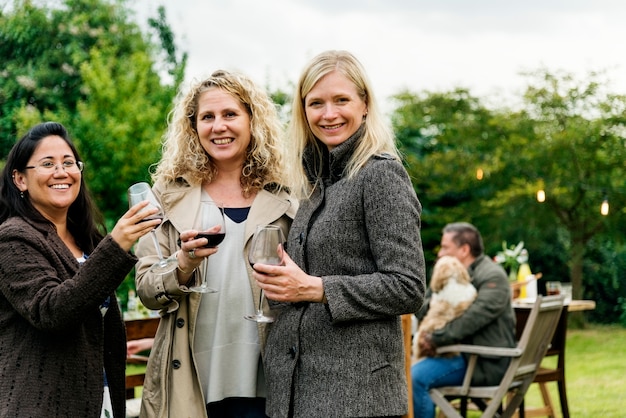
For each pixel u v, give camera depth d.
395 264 1.92
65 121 9.30
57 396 1.97
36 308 1.91
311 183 2.17
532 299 6.00
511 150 12.02
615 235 11.83
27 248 1.99
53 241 2.08
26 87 10.02
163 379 2.19
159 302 2.17
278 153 2.38
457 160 12.52
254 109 2.34
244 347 2.26
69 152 2.15
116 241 1.92
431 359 4.21
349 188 2.01
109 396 2.19
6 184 2.12
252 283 2.26
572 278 12.06
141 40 11.58
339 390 1.93
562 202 11.86
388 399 1.95
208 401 2.24
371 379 1.94
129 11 12.06
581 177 11.67
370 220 1.95
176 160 2.35
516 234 12.49
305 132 2.17
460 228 4.48
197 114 2.33
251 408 2.30
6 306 2.02
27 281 1.94
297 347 2.01
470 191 13.09
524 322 5.07
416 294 1.93
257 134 2.34
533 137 11.94
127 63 10.13
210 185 2.38
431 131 13.89
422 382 4.16
